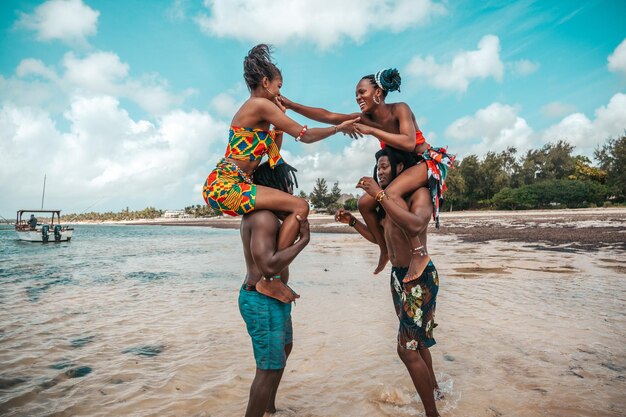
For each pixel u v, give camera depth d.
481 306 6.24
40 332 5.54
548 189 67.75
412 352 3.00
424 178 3.05
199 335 5.31
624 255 11.90
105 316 6.48
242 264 14.33
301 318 5.93
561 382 3.52
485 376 3.69
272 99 2.92
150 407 3.29
